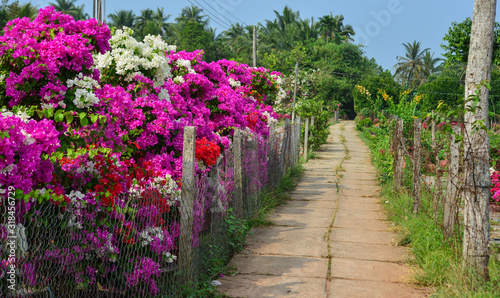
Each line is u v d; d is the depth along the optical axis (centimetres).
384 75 6788
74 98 438
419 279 554
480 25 525
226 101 833
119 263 407
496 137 1374
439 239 650
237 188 761
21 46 434
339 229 805
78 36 459
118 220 411
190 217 496
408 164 1068
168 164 562
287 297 510
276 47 6775
